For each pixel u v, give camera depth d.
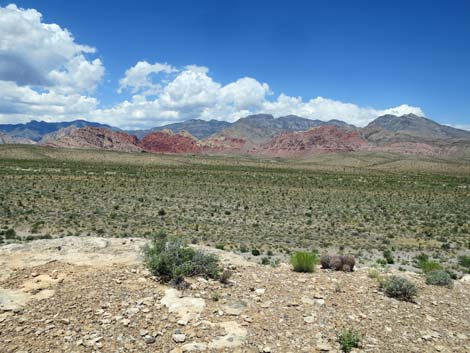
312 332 6.83
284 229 36.69
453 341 7.07
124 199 52.16
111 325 6.30
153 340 6.00
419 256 26.31
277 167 165.25
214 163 171.00
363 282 9.98
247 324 6.85
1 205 41.12
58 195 51.84
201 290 8.11
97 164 126.88
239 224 38.34
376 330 7.16
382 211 51.34
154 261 8.73
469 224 42.22
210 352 5.83
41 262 9.35
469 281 11.56
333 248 29.19
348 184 90.88
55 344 5.68
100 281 8.03
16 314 6.41
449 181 107.06
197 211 44.94
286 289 8.91
